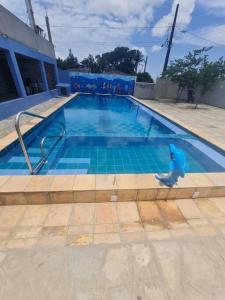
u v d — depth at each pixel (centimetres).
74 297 140
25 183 242
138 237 197
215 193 268
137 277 157
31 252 173
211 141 489
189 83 1295
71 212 226
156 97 1638
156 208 243
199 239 198
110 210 234
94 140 541
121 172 379
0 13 646
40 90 1152
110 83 1616
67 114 884
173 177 253
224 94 1202
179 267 167
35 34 996
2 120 579
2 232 194
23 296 139
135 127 723
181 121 719
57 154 438
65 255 172
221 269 168
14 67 723
